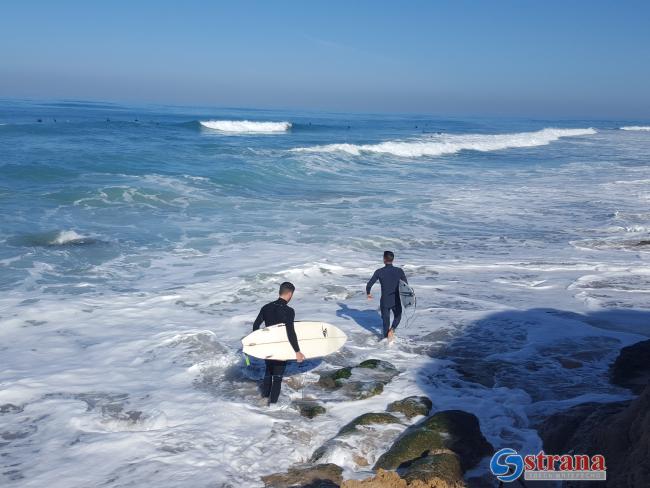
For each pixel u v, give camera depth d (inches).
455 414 259.4
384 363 342.0
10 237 594.2
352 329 407.8
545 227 777.6
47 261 531.2
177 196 850.1
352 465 235.8
